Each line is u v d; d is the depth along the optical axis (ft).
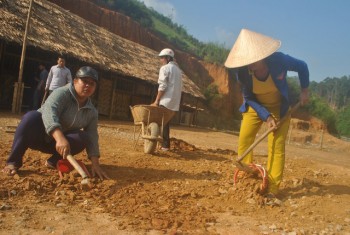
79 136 14.92
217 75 148.66
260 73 14.90
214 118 130.82
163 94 22.89
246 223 11.68
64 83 37.52
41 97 49.73
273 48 13.73
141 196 13.16
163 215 11.46
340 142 102.06
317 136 102.83
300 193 15.88
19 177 13.34
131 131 39.06
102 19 132.26
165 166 18.67
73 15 63.87
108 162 18.04
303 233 11.05
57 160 15.37
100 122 47.78
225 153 26.25
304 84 15.25
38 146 14.74
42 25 49.01
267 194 14.62
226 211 12.76
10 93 50.47
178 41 193.88
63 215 10.75
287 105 15.17
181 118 82.99
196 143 36.88
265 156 28.35
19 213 10.50
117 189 13.67
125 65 63.31
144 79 63.41
